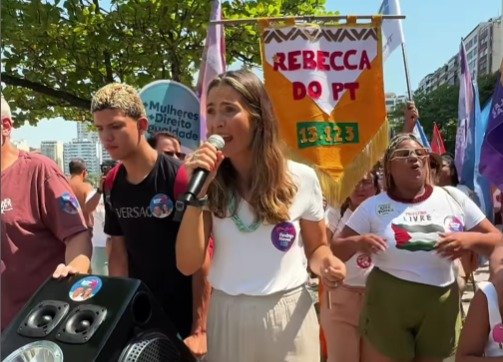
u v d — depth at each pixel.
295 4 8.19
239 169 2.17
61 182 2.51
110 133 2.49
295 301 2.13
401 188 3.12
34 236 2.47
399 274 3.03
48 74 7.86
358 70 4.01
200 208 2.11
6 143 2.46
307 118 3.95
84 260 2.38
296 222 2.17
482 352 2.33
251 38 7.62
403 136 3.18
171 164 2.59
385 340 3.08
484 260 3.84
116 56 7.80
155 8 7.02
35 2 6.92
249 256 2.11
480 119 6.23
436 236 3.01
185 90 4.84
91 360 1.71
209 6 7.08
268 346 2.09
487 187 5.82
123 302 1.83
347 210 3.99
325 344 4.01
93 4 7.19
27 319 1.90
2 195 2.41
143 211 2.57
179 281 2.63
